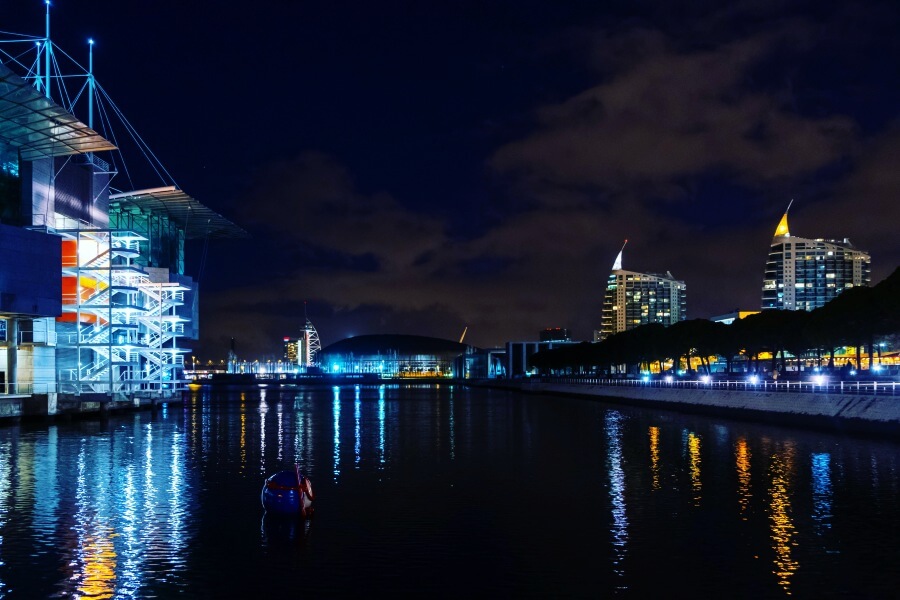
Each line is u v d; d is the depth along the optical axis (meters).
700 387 130.12
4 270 93.50
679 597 26.45
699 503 42.22
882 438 77.56
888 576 28.58
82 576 28.61
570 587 27.50
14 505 41.62
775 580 28.20
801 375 159.25
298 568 29.73
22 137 100.06
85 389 110.88
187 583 27.86
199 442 76.38
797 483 48.75
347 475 53.16
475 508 41.00
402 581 28.20
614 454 65.69
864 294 127.50
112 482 49.62
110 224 150.88
